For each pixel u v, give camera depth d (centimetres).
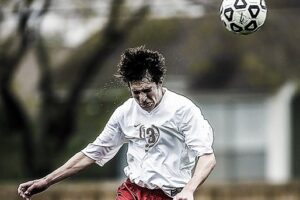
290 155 8181
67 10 5409
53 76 6103
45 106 5753
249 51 7256
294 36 6850
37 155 5794
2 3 5188
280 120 8131
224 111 8106
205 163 1888
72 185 4828
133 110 1984
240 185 4859
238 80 7869
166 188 1972
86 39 5856
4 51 5450
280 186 4866
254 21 2075
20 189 2045
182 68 7375
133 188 2012
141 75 1891
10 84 5562
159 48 6284
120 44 5728
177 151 1967
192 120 1936
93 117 6278
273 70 7144
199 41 7388
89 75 5741
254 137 8181
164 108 1952
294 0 6131
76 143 6384
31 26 5334
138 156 1991
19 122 5719
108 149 2044
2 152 6525
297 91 7869
